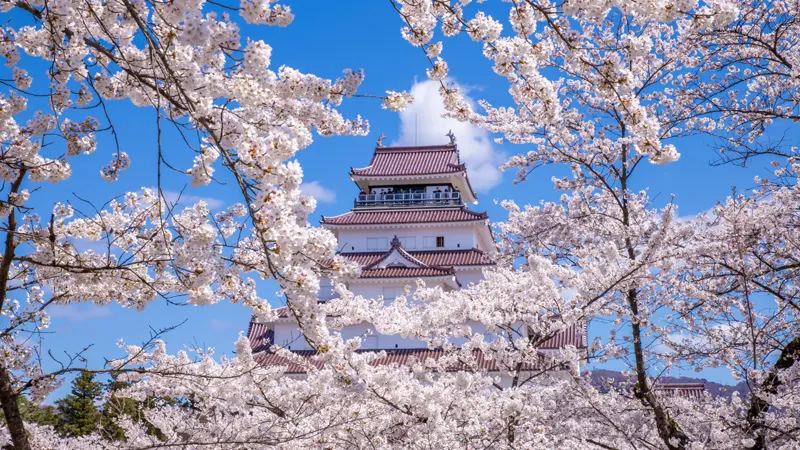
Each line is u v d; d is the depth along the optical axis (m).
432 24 5.98
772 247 12.75
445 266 44.59
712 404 12.41
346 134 6.45
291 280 5.25
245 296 6.67
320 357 5.85
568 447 12.36
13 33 5.81
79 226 7.61
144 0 5.47
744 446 11.31
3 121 5.88
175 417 10.90
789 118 12.23
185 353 10.32
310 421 9.77
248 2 4.64
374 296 42.75
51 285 8.03
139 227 7.38
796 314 12.77
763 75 12.67
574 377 12.70
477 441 11.36
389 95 6.18
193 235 5.51
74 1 5.21
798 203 12.48
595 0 5.43
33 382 7.27
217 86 4.94
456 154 53.78
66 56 5.79
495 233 17.70
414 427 10.09
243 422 10.16
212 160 5.11
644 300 13.04
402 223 47.28
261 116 5.63
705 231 13.06
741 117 13.13
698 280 13.00
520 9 5.79
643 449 12.95
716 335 12.28
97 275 7.34
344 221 47.78
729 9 5.33
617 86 5.71
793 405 10.84
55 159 6.43
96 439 10.90
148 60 5.64
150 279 7.54
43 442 9.45
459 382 10.59
